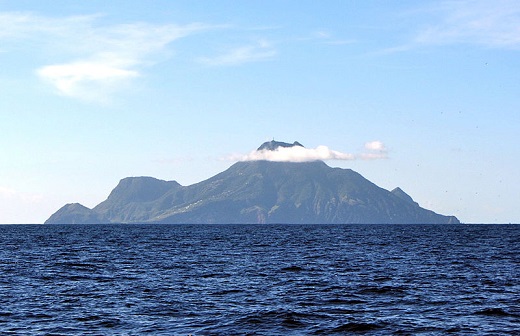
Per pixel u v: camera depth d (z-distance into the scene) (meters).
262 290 48.50
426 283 53.09
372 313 38.00
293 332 32.59
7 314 37.31
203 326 33.97
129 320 35.69
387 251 101.00
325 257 85.69
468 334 32.03
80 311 38.56
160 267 69.12
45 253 94.56
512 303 41.66
